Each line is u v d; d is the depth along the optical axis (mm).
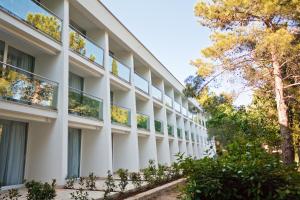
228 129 21250
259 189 3410
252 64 12773
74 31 11516
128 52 17594
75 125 10961
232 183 3691
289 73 12914
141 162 18453
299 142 14211
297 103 13328
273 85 13555
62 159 9320
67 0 11312
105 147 12305
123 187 8344
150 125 19281
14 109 7844
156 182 10594
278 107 12344
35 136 9789
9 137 9133
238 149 4516
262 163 3623
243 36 11750
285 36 10266
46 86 9367
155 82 24234
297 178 3414
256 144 4613
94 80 13375
